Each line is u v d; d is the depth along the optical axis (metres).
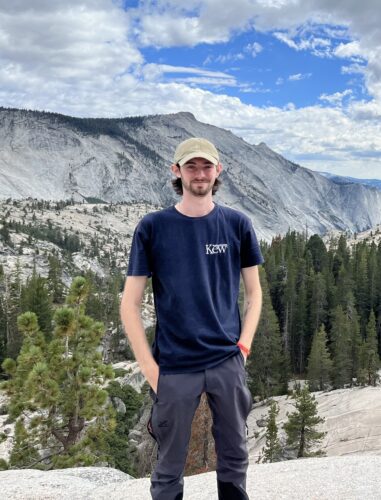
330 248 139.00
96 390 15.97
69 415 16.05
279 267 100.56
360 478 5.84
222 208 4.22
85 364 15.89
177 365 3.92
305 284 91.62
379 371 70.12
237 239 4.18
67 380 15.96
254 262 4.27
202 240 4.03
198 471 21.39
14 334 74.44
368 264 99.06
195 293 3.96
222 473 4.21
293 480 6.02
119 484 6.53
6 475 7.13
